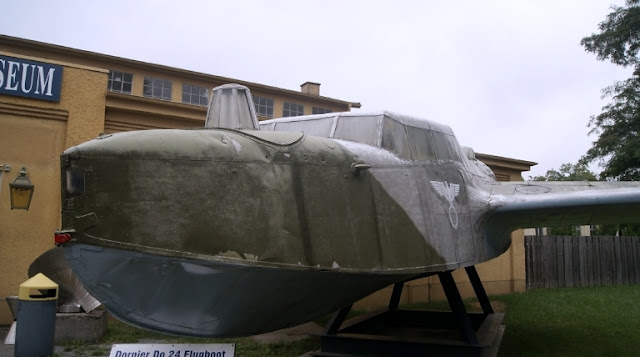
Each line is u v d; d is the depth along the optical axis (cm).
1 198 851
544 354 750
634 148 1941
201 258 352
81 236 335
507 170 1580
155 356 432
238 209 371
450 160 646
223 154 378
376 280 475
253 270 371
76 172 338
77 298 794
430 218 541
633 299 1355
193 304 387
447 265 549
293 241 390
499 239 784
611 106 2123
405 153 557
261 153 398
